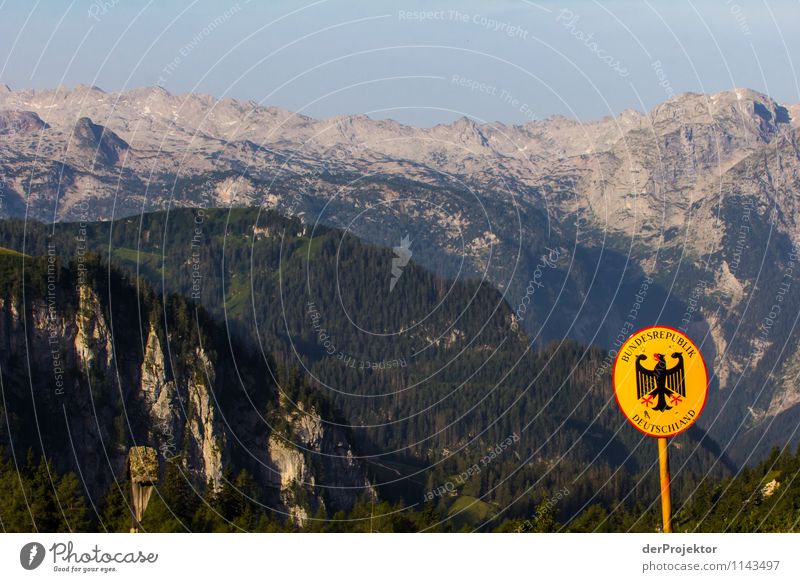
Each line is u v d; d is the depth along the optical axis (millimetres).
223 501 104750
